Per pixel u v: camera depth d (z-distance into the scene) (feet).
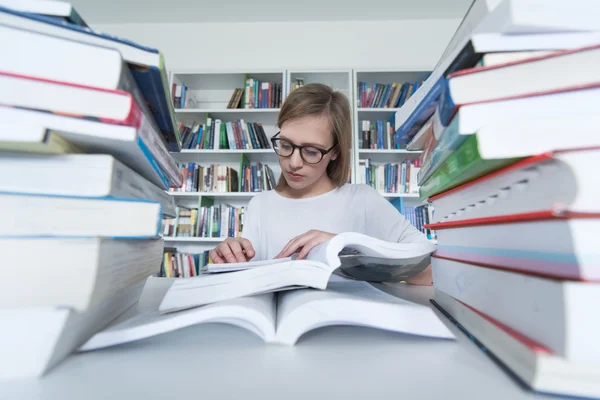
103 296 0.78
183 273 6.82
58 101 0.71
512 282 0.73
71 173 0.74
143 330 0.82
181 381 0.66
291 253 1.67
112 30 8.73
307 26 8.68
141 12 8.30
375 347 0.86
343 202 3.35
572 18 0.76
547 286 0.60
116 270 0.84
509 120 0.74
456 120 0.79
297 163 2.60
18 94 0.69
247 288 1.01
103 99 0.73
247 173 7.30
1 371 0.66
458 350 0.84
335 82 8.14
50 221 0.73
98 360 0.76
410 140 1.50
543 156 0.59
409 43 8.59
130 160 0.95
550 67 0.73
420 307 0.92
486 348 0.81
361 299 0.90
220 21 8.69
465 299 1.01
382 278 1.94
